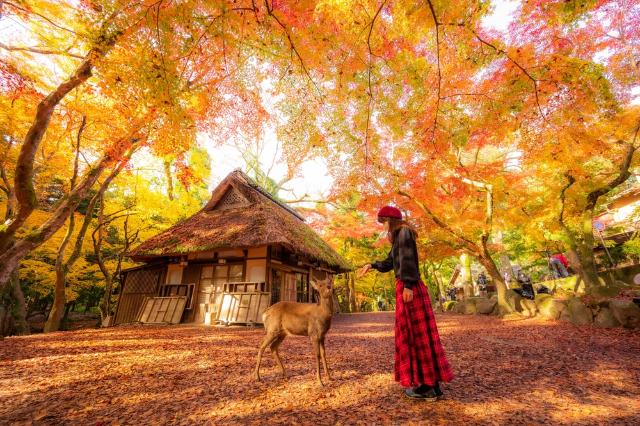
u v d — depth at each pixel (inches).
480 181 344.2
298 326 119.3
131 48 134.8
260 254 384.2
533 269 869.8
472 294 602.9
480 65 171.0
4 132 326.3
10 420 83.2
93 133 345.1
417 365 92.7
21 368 139.6
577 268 344.2
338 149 232.8
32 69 288.4
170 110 156.3
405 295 95.1
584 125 219.6
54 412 88.5
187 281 405.7
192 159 477.1
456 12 136.5
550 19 154.6
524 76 177.2
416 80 178.7
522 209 357.1
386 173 274.2
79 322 746.2
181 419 82.8
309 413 85.4
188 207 520.1
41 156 390.9
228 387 110.9
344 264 573.9
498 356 157.8
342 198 312.2
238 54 165.5
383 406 89.9
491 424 76.3
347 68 175.8
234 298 354.3
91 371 134.6
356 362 149.8
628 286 337.4
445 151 242.5
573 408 86.6
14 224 211.9
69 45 246.5
